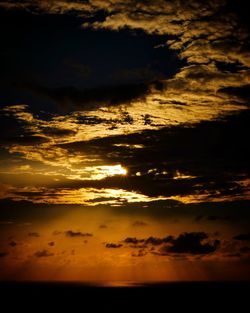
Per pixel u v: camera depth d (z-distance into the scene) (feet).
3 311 154.10
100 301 199.62
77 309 159.74
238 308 168.25
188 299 214.28
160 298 217.77
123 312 152.25
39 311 155.74
